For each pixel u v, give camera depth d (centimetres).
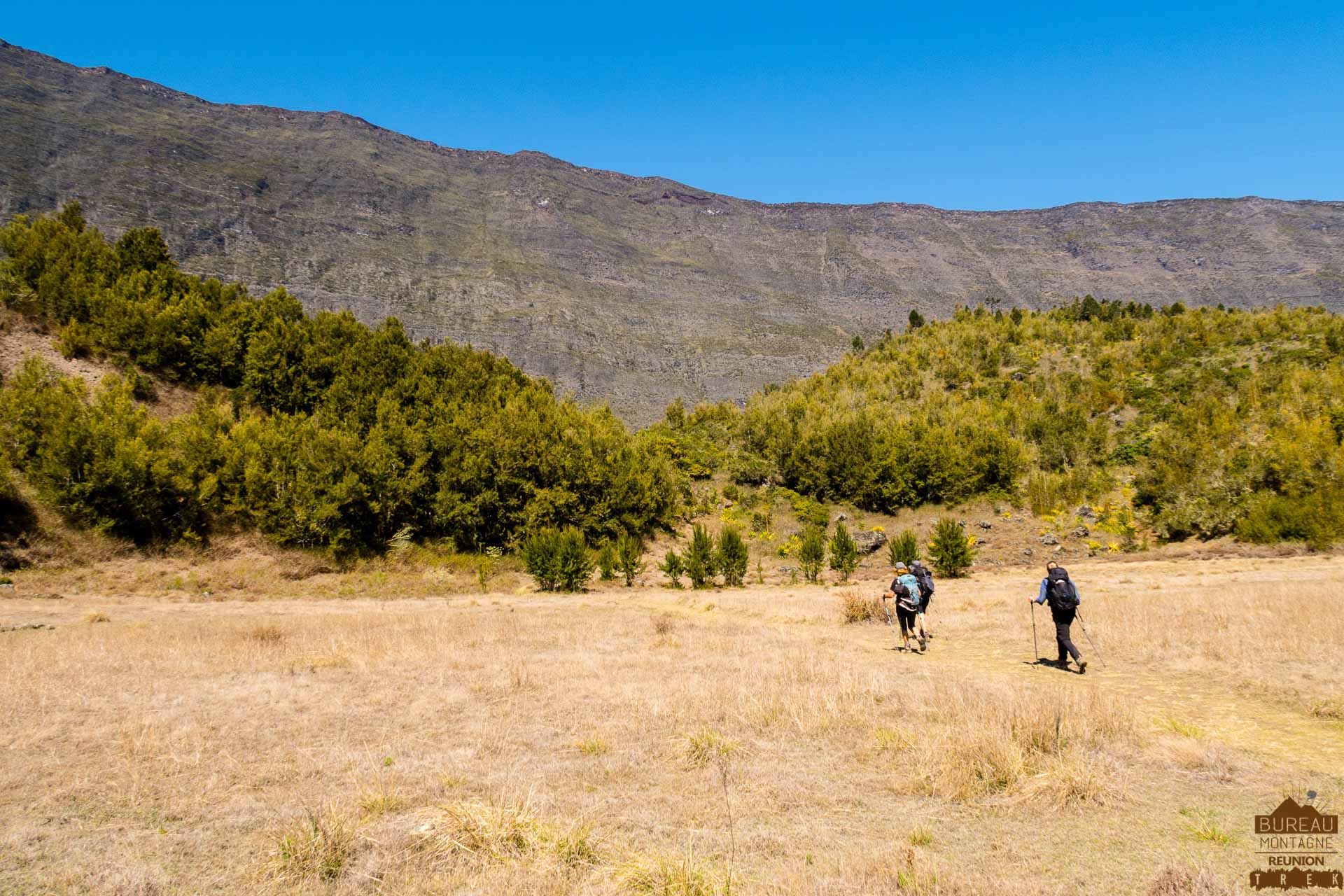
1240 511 3672
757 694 868
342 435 3472
